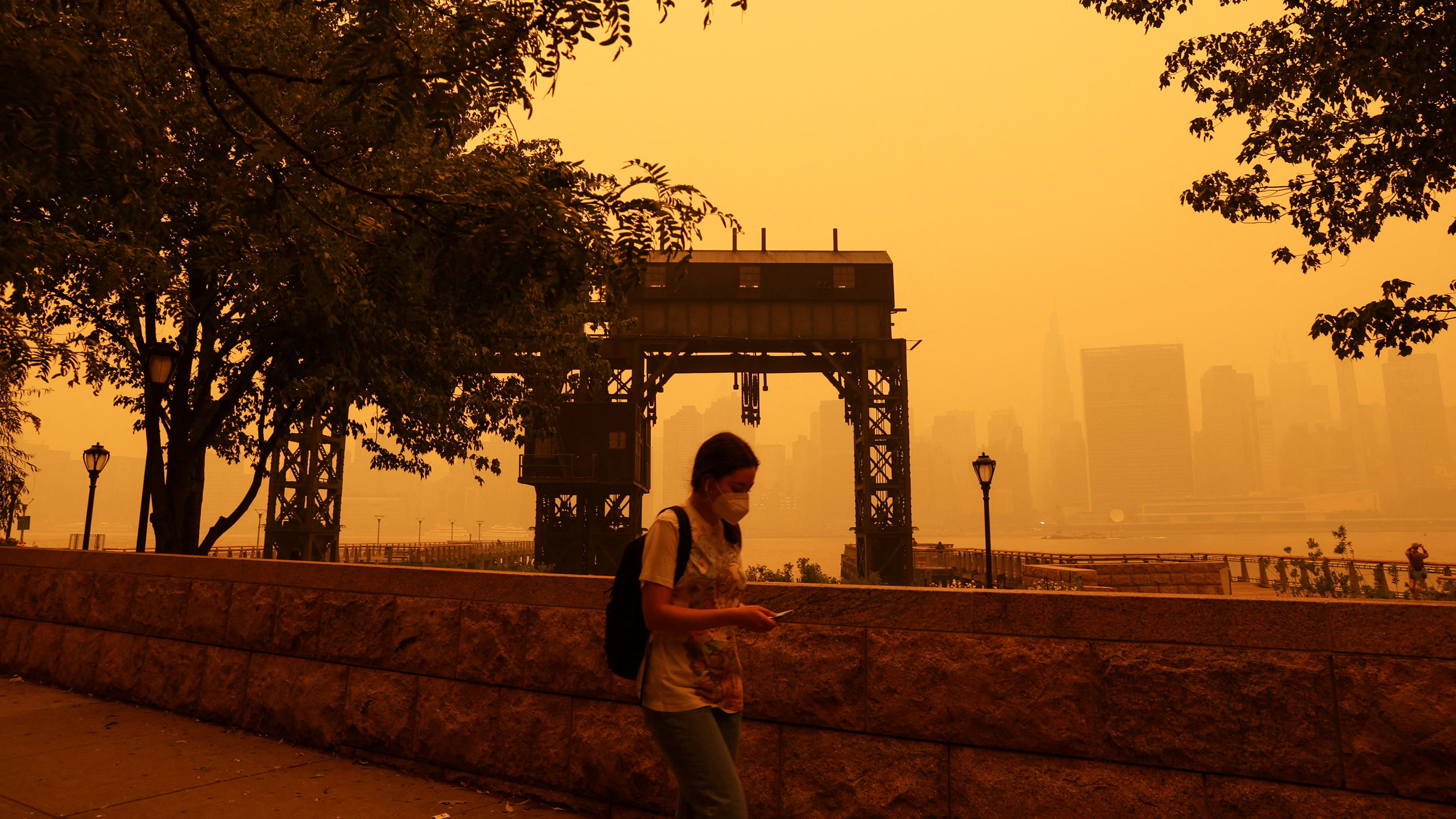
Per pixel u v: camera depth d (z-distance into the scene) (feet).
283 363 52.19
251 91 38.14
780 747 12.43
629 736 13.73
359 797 14.76
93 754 17.33
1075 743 10.59
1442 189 39.55
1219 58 45.91
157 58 35.24
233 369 55.72
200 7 35.32
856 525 126.72
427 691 16.30
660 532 8.48
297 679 18.45
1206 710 9.99
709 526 8.84
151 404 44.68
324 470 112.78
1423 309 35.76
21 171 17.74
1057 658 10.84
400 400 52.95
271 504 108.17
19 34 15.30
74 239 33.91
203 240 33.73
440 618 16.47
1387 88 36.99
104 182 20.51
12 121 15.30
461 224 18.48
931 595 11.76
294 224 21.27
